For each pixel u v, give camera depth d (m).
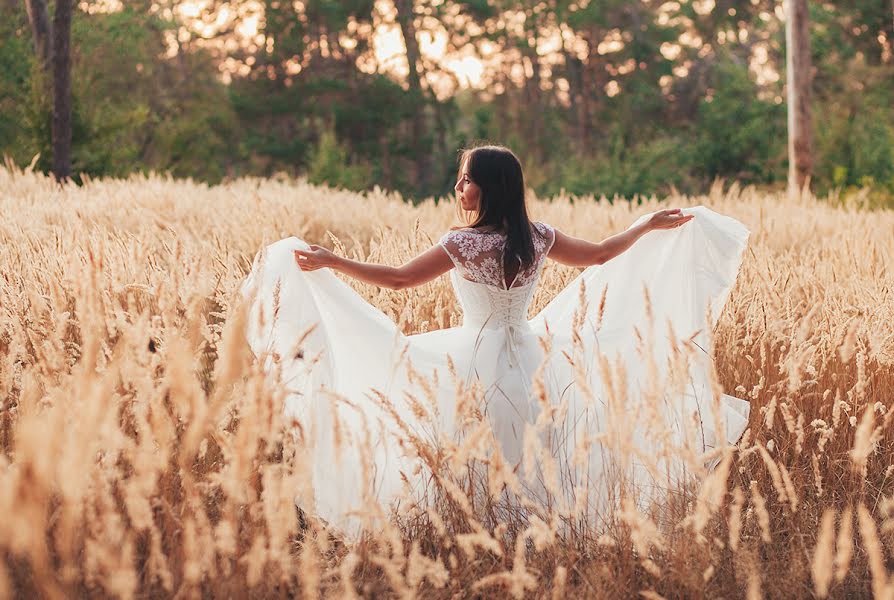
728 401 3.58
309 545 2.34
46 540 2.18
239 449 2.11
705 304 3.68
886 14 31.58
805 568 2.67
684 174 30.25
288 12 34.44
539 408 3.26
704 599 2.52
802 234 7.81
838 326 3.70
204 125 32.09
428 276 3.32
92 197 8.44
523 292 3.43
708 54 38.81
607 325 3.72
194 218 7.57
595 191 28.59
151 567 2.08
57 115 14.67
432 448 2.86
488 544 2.30
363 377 3.38
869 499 3.16
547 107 42.97
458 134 36.88
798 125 15.29
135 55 29.64
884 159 22.92
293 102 34.22
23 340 2.91
